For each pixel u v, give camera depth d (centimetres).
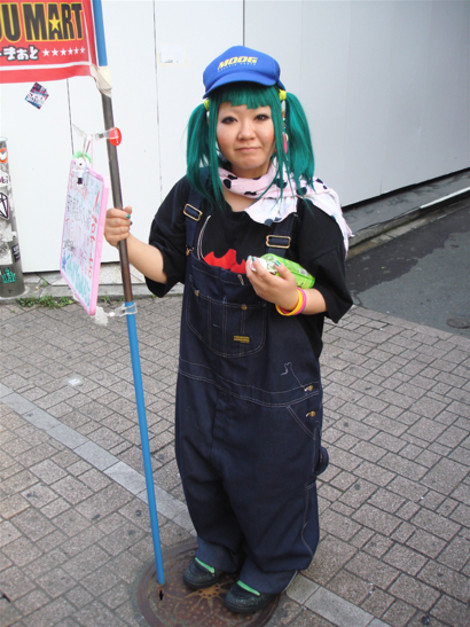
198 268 201
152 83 479
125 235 198
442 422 346
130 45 464
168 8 461
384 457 317
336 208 196
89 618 232
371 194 704
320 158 624
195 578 239
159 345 432
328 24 571
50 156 484
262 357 199
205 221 200
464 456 318
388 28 635
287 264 189
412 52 679
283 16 529
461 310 493
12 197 468
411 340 442
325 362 410
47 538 268
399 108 692
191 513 237
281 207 188
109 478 303
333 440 330
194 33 474
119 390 378
